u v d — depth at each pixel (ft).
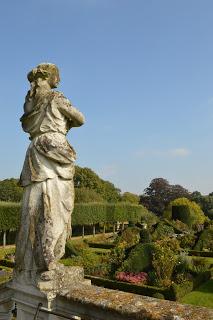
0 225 137.80
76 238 182.91
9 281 17.43
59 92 17.46
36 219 16.26
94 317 14.35
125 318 13.35
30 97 17.66
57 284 15.69
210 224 134.10
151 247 72.74
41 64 17.78
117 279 69.51
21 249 16.66
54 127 16.88
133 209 219.82
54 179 16.49
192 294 61.62
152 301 13.65
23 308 16.89
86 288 15.56
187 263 70.03
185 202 224.53
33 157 16.72
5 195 228.84
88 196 247.50
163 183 379.55
